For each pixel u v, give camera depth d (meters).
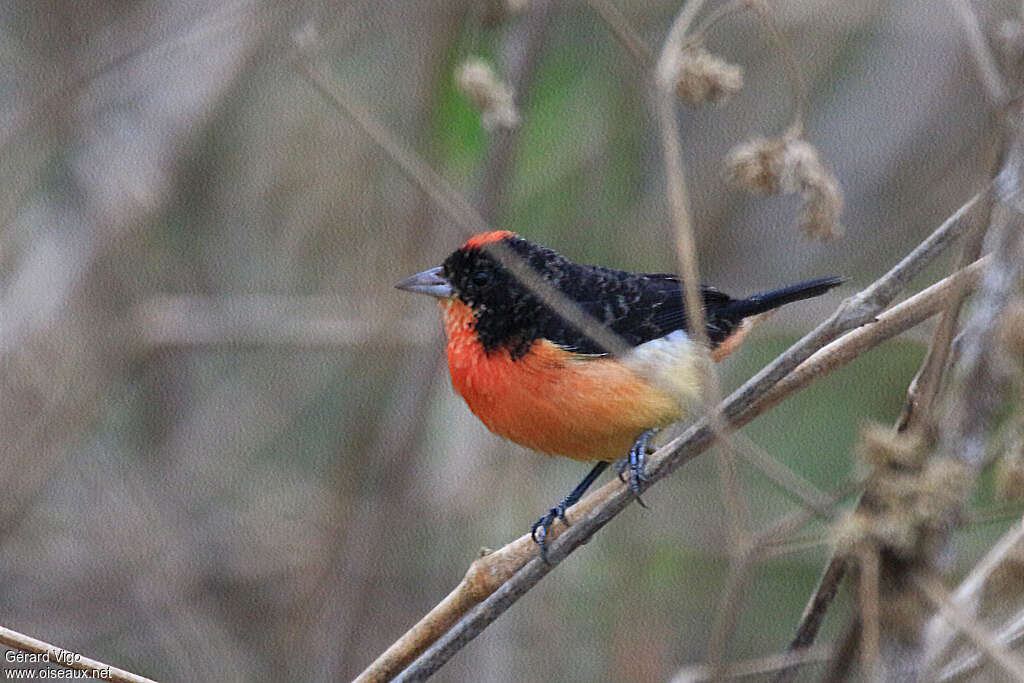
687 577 12.45
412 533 12.62
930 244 6.03
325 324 13.02
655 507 12.69
